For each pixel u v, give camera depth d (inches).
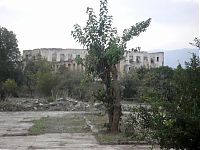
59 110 1852.9
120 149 636.7
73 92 2495.1
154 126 286.0
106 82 837.2
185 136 273.3
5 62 2790.4
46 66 3083.2
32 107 1884.8
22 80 2883.9
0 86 2316.7
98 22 833.5
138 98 325.4
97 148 655.1
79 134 866.8
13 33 2945.4
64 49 4429.1
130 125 320.5
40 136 833.5
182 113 272.2
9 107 1851.6
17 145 694.5
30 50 4488.2
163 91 298.4
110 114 847.7
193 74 291.9
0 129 987.9
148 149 616.7
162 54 4340.6
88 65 839.7
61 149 649.0
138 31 845.8
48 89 2596.0
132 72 1926.7
